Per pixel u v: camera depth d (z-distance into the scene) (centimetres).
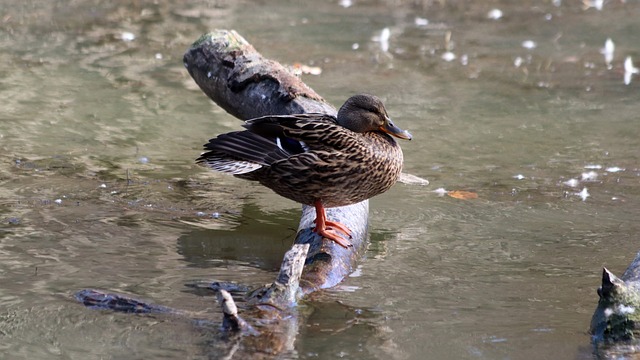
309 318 814
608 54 1916
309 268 909
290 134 943
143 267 924
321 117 995
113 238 1001
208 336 771
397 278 918
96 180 1188
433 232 1056
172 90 1622
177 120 1464
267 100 1170
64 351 741
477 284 905
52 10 2152
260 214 1107
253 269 935
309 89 1176
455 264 958
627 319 775
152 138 1373
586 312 840
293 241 1022
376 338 779
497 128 1459
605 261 966
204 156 940
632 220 1088
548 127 1466
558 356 751
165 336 770
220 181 1220
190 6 2245
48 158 1262
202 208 1116
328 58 1839
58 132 1376
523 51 1939
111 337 767
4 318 797
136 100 1559
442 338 782
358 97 987
